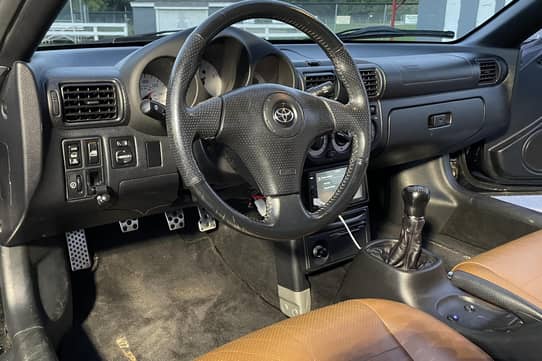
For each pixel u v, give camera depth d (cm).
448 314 131
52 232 138
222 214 106
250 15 109
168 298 187
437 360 91
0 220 136
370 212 242
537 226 187
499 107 214
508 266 125
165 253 204
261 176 111
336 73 123
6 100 117
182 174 104
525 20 203
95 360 160
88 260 192
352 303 106
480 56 205
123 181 130
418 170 223
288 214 112
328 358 89
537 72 225
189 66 104
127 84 124
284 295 180
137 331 172
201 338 171
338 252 181
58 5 99
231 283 197
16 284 139
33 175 116
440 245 218
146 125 128
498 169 232
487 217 204
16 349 125
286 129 111
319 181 164
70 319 152
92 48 151
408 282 137
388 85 169
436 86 186
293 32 180
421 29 207
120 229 205
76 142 122
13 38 103
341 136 160
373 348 92
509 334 115
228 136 109
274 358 89
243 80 131
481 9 215
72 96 118
